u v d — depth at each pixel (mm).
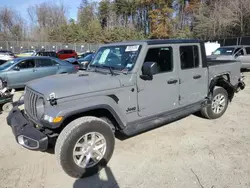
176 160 3420
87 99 3004
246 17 27797
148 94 3586
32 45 47000
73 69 9711
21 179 3061
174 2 52531
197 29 35438
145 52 3469
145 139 4125
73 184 2934
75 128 2854
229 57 12602
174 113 4059
